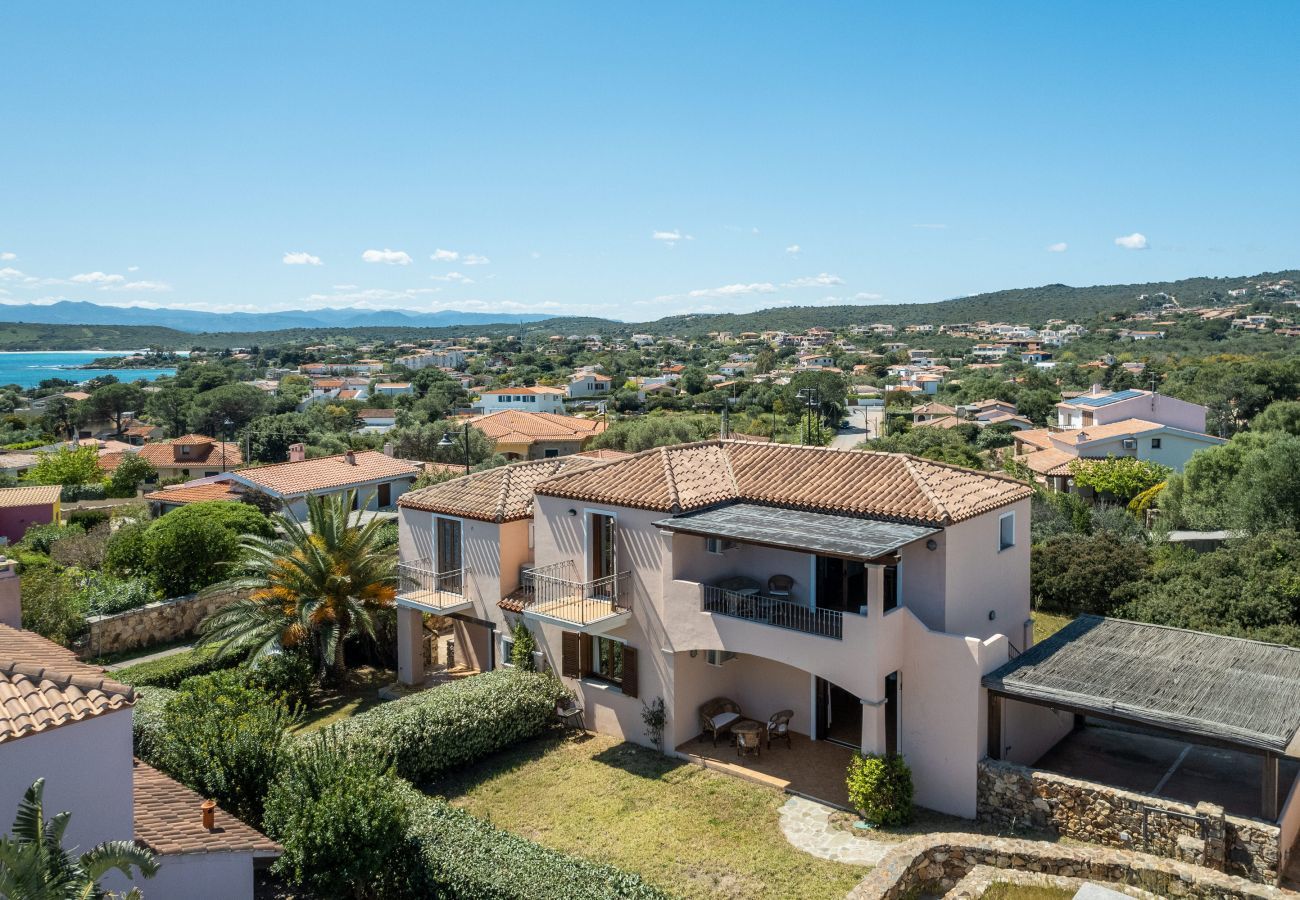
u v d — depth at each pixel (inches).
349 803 510.0
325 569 957.8
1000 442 3725.4
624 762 783.1
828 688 822.5
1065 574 1177.4
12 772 420.8
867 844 633.6
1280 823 556.7
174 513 1320.1
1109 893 401.7
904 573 745.6
